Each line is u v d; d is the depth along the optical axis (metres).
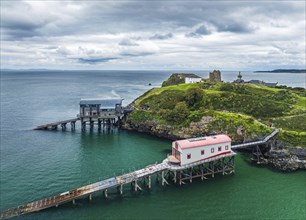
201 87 123.75
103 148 82.12
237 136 82.38
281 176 62.56
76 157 74.00
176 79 167.50
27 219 44.59
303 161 67.44
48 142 88.25
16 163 69.06
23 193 53.50
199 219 45.78
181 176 59.81
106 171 64.38
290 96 111.50
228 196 53.41
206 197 52.84
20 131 101.81
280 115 90.81
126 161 71.12
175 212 47.72
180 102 100.62
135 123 102.44
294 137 73.75
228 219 45.97
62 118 126.19
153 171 56.12
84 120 105.25
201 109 96.75
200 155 60.75
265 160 69.88
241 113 93.56
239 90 114.56
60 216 45.72
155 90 135.75
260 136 78.25
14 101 176.38
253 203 51.09
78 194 49.69
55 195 52.50
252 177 61.88
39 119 123.62
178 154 60.22
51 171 64.19
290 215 47.44
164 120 96.38
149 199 51.78
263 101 98.81
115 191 54.69
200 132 88.12
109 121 106.44
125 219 45.44
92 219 45.25
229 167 65.56
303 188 57.09
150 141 89.75
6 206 48.78
